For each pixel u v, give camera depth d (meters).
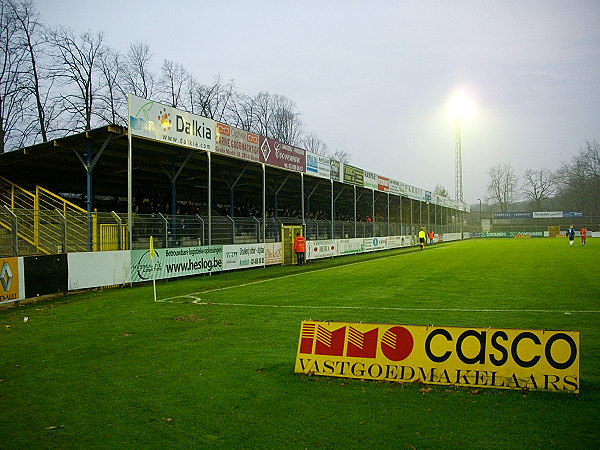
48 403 5.54
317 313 10.66
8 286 11.98
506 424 4.68
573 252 32.81
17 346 8.09
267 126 49.97
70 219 16.20
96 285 14.90
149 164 21.19
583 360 6.70
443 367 5.79
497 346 5.68
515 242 57.53
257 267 23.58
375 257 31.61
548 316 9.91
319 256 29.59
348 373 6.14
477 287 14.82
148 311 11.07
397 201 51.69
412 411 5.05
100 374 6.55
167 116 16.95
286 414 5.07
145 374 6.51
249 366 6.74
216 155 20.00
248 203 35.72
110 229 15.84
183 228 19.08
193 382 6.14
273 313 10.72
